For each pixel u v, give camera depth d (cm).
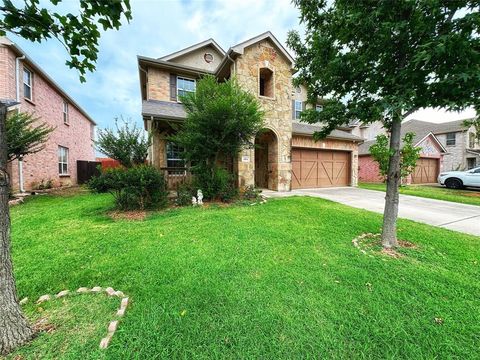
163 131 988
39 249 371
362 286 261
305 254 348
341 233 446
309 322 204
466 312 218
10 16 174
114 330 193
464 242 405
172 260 327
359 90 365
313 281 270
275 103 1021
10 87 874
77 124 1552
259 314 213
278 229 468
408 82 284
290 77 1052
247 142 771
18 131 749
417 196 987
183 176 916
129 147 833
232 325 199
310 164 1212
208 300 234
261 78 1088
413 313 216
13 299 181
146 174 643
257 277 280
